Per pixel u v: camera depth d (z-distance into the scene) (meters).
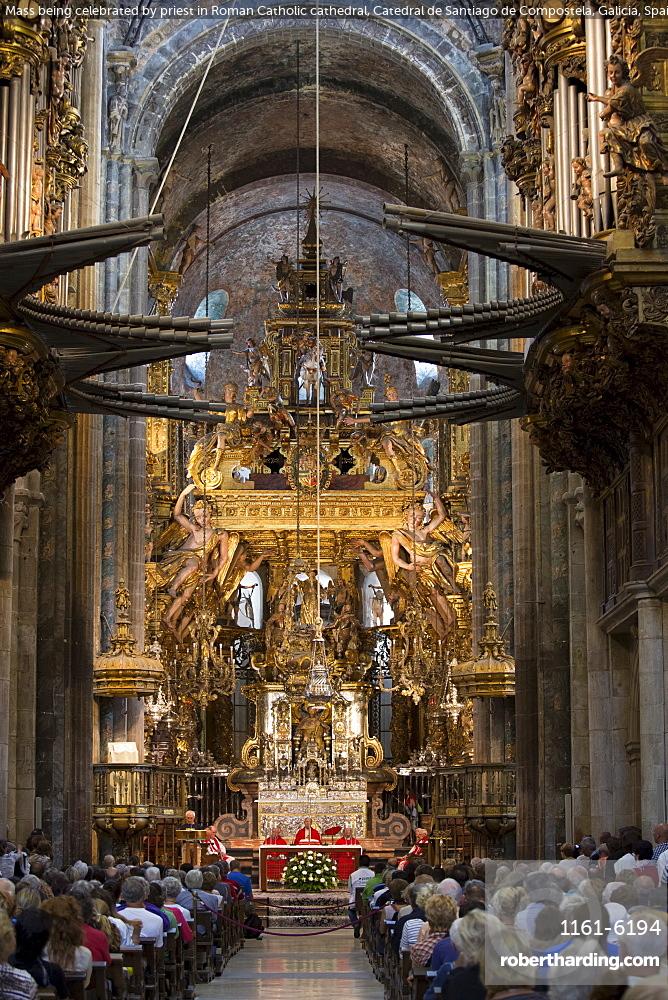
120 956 13.36
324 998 19.44
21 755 25.75
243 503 47.19
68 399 23.31
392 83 44.78
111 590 37.84
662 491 20.58
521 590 32.69
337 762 46.25
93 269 33.41
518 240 18.72
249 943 30.69
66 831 29.34
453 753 43.25
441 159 47.00
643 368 19.67
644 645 20.80
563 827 29.56
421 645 46.91
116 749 35.88
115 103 39.69
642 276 18.50
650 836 20.42
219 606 48.41
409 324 21.14
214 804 46.03
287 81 46.28
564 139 21.12
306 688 43.12
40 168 21.42
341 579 49.59
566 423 21.64
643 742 20.70
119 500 38.06
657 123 19.05
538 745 31.92
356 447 48.12
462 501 46.91
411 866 21.22
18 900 12.19
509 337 21.67
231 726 49.94
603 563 23.92
